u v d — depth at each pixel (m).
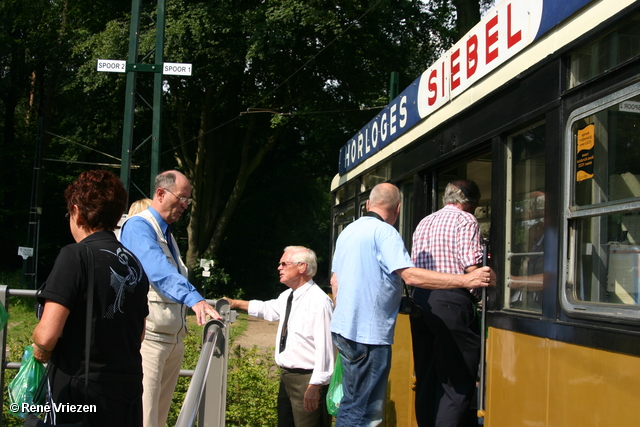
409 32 25.28
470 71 4.22
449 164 4.85
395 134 6.01
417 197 5.30
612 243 2.66
